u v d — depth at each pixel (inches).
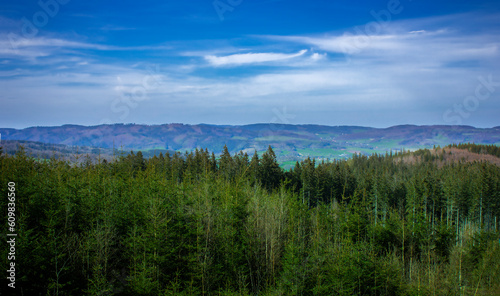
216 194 1043.3
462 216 3088.1
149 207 846.5
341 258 932.6
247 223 994.7
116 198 957.2
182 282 792.3
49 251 665.0
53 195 834.2
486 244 1341.0
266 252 949.8
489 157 7864.2
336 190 3225.9
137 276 731.4
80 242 765.9
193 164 2541.8
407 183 3501.5
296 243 972.6
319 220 1243.2
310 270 858.8
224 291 810.8
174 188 1008.2
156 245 743.7
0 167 1031.0
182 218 864.3
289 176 3110.2
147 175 1234.6
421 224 1531.7
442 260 1397.6
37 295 660.7
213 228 931.3
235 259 876.0
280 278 865.5
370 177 3513.8
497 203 3248.0
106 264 751.7
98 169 1161.4
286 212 1194.6
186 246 805.9
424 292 951.0
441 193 3225.9
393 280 959.0
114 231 834.2
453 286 1000.9
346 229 1274.6
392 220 1585.9
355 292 912.3
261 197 1196.5
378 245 1334.9
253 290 906.7
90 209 837.8
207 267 807.1
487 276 1144.8
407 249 1488.7
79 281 718.5
